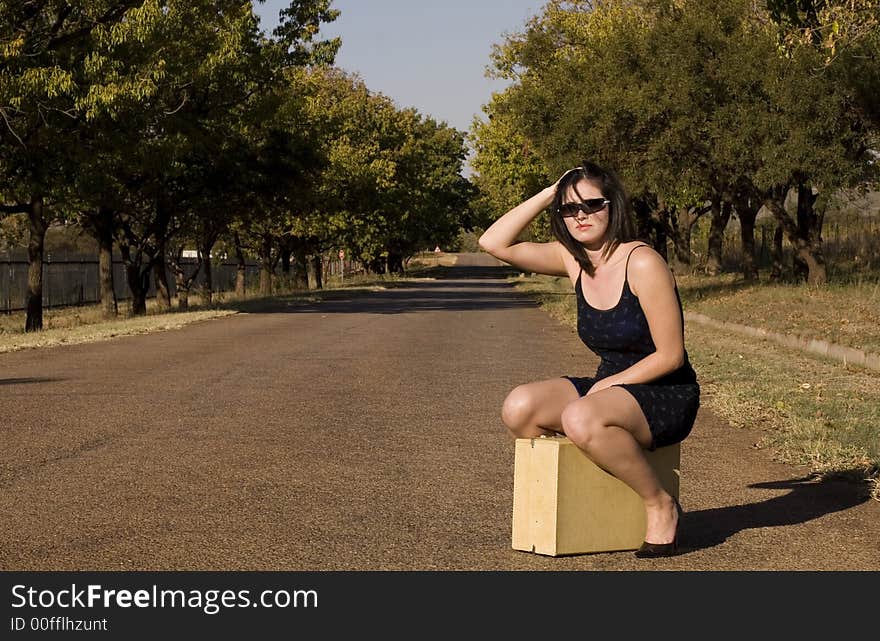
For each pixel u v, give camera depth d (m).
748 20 38.09
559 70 44.78
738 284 45.72
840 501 9.12
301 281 83.00
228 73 42.03
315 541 7.76
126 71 34.97
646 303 6.99
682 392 7.12
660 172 37.78
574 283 7.38
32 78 32.16
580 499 7.29
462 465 10.70
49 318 50.91
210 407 14.83
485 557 7.34
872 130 35.56
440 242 143.25
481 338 28.28
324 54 44.97
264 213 55.81
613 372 7.32
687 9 38.62
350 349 24.56
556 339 27.95
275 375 18.92
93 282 64.50
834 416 13.26
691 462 10.93
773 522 8.36
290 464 10.72
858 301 31.92
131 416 13.95
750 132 34.62
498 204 85.31
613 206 7.01
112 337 28.36
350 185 73.12
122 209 48.38
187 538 7.84
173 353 23.39
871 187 38.19
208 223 58.47
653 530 7.36
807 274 42.66
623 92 38.44
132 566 7.18
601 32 49.41
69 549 7.57
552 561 7.24
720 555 7.42
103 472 10.30
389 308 46.56
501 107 47.91
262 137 50.09
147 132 39.47
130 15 33.69
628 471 7.09
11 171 37.06
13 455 11.17
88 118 33.69
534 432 7.46
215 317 38.69
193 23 40.03
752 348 23.66
